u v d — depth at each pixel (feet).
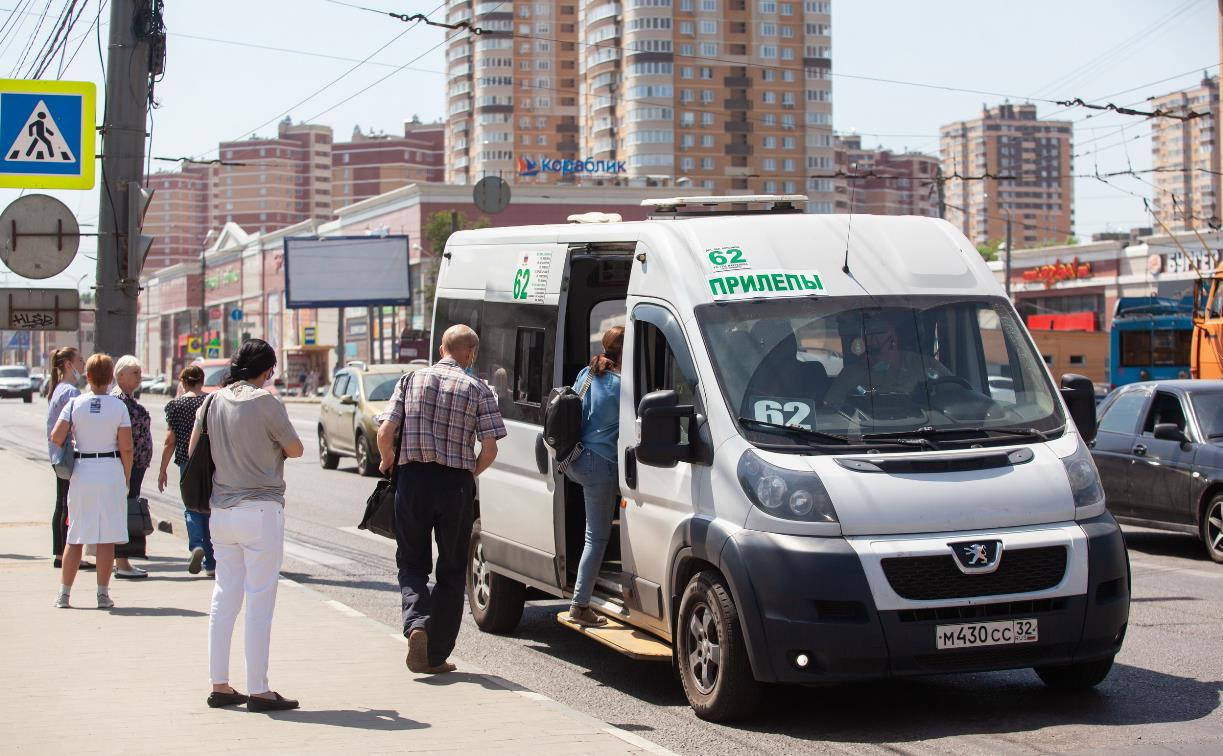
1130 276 235.20
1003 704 22.86
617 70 381.81
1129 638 28.50
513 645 29.50
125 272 44.01
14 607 31.96
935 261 24.64
